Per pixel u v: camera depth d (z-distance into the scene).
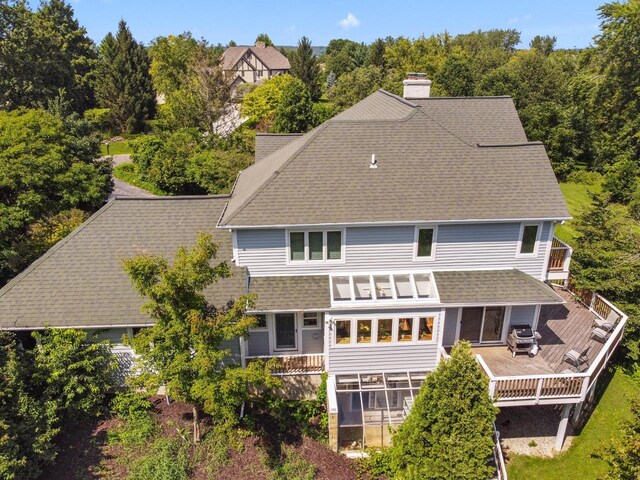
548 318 21.70
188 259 14.36
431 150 21.31
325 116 62.22
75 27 75.75
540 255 20.53
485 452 13.41
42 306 18.14
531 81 70.31
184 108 55.19
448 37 96.12
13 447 13.98
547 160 21.20
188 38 83.69
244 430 17.48
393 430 15.87
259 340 19.91
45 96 53.84
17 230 26.44
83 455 15.93
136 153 50.44
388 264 20.11
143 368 15.77
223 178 42.06
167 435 17.03
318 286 19.23
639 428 13.54
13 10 50.47
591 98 53.97
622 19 50.09
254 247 19.42
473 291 19.06
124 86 70.50
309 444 17.45
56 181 29.11
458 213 19.22
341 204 19.36
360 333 18.86
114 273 19.25
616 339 19.58
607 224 23.84
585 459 17.44
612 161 52.69
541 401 16.77
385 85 63.69
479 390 13.55
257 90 68.81
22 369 16.06
